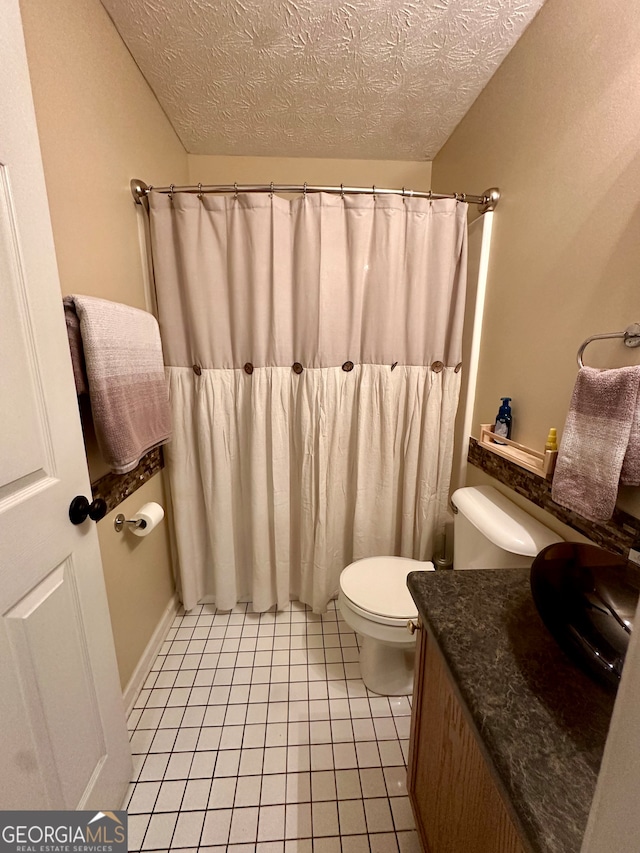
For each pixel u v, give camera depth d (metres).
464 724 0.62
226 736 1.17
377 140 1.68
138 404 1.08
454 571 0.83
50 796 0.71
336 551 1.67
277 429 1.49
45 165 0.85
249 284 1.38
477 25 1.08
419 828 0.86
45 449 0.71
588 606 0.57
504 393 1.30
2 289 0.61
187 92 1.37
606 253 0.86
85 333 0.86
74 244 0.96
